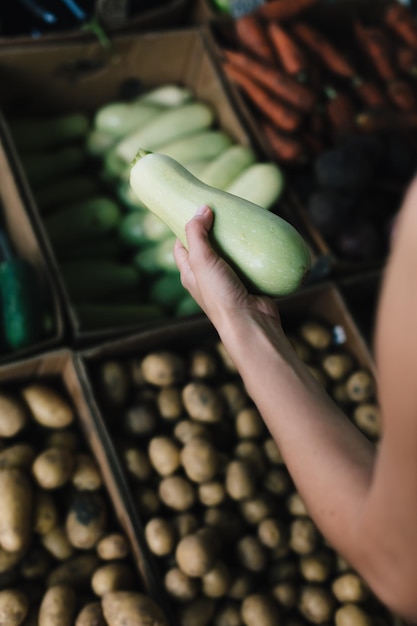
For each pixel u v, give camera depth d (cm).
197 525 126
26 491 118
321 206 167
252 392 67
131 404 142
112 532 125
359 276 161
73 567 120
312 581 128
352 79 206
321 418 63
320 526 62
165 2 214
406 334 37
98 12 184
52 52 182
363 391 148
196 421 136
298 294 153
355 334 151
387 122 191
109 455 126
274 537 126
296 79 195
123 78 200
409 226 36
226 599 123
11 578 116
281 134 188
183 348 152
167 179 85
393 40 219
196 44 196
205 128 192
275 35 200
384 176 186
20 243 161
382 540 50
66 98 198
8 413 128
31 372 136
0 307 142
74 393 136
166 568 122
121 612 107
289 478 137
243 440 139
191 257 76
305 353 154
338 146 182
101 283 169
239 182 169
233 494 129
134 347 143
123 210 189
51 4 184
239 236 80
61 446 131
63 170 189
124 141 186
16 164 159
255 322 70
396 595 53
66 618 110
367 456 61
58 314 141
